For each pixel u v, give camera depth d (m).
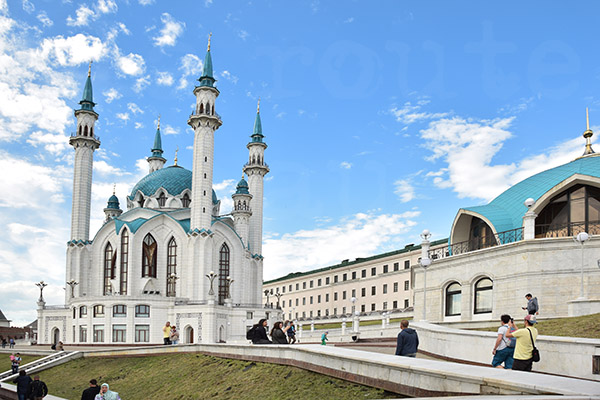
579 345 17.34
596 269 35.38
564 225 40.94
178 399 26.25
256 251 109.00
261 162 113.62
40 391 28.09
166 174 107.12
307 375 20.05
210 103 94.31
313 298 129.12
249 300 103.31
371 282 109.19
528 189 46.25
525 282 37.00
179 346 36.53
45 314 90.56
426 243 46.06
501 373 12.12
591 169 42.78
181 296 91.06
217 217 109.56
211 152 93.25
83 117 99.69
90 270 96.12
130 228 91.94
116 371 37.84
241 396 21.77
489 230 46.56
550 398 8.96
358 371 16.73
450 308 43.41
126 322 80.31
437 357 25.47
